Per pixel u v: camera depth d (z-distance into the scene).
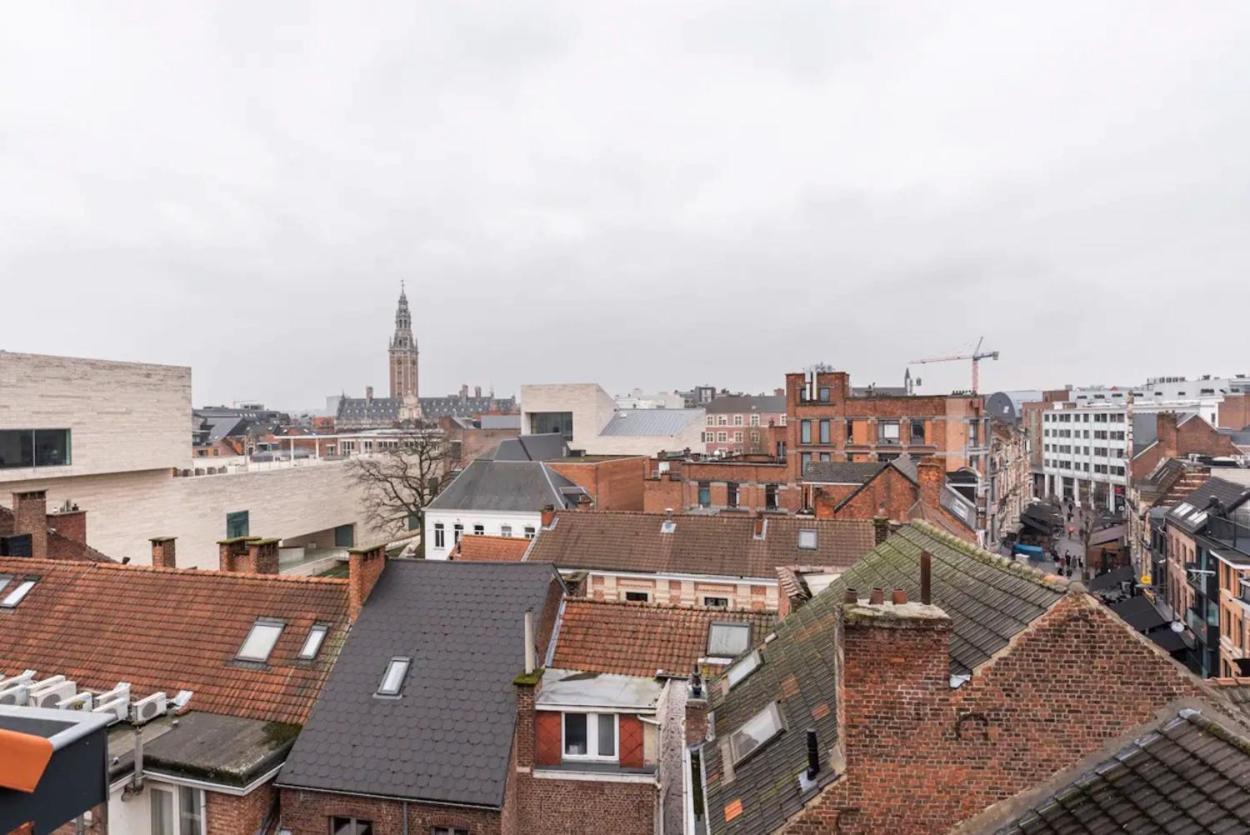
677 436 84.00
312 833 13.75
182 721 15.13
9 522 26.84
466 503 51.78
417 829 13.47
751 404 134.88
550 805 14.46
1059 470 119.00
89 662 17.02
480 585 17.47
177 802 13.73
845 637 8.43
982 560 11.29
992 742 8.16
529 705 14.58
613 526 35.75
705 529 34.62
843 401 62.81
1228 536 33.75
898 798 8.23
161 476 47.00
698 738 12.51
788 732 10.38
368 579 17.36
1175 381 165.88
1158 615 41.91
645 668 16.69
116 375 43.69
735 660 14.80
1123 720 8.05
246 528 52.12
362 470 61.88
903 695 8.29
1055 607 8.20
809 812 8.31
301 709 15.27
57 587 19.16
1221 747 7.17
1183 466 54.12
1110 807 7.34
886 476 38.09
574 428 86.94
